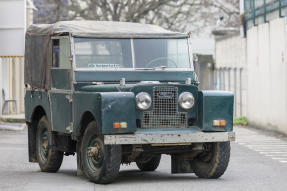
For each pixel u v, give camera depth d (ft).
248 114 184.44
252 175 80.84
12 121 188.14
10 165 95.50
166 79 79.20
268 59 163.32
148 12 273.75
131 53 78.95
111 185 70.44
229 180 75.36
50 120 82.74
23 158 104.78
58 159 84.53
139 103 71.00
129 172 86.63
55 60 81.56
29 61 90.38
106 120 68.64
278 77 154.40
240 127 177.47
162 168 91.09
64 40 79.20
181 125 72.84
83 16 272.51
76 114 74.69
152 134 70.23
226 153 74.90
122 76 77.92
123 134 69.41
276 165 93.15
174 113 72.54
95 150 71.00
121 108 69.10
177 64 80.07
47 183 72.08
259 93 172.45
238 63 204.95
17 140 139.13
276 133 155.12
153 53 79.51
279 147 122.31
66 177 78.69
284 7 147.33
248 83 183.73
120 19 275.80
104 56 78.23
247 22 184.44
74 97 75.31
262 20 167.84
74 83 76.38
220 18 277.85
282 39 150.51
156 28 82.64
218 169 75.15
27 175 81.15
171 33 80.64
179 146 74.13
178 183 72.18
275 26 156.35
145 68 78.74
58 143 83.87
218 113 72.74
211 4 288.10
